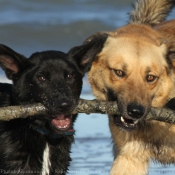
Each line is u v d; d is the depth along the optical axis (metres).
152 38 12.63
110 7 36.50
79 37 31.25
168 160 13.02
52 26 31.45
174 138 12.64
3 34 30.30
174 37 13.14
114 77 11.94
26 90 11.09
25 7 35.44
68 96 10.77
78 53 11.69
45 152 11.37
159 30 13.55
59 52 11.71
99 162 14.69
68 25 31.89
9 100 11.50
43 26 31.41
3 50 11.15
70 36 31.20
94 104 11.28
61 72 11.13
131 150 12.72
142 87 11.60
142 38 12.42
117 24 32.97
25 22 31.84
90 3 37.22
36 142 11.26
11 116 10.61
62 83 10.99
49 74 11.05
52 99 10.70
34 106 10.73
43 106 10.78
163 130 12.52
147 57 11.87
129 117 11.26
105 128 17.39
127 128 11.64
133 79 11.70
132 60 11.80
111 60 12.05
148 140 12.65
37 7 35.66
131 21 15.95
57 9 35.84
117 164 12.84
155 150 12.80
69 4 36.66
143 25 13.42
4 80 21.66
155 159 13.12
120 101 11.45
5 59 11.23
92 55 11.88
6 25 31.05
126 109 11.28
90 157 15.12
